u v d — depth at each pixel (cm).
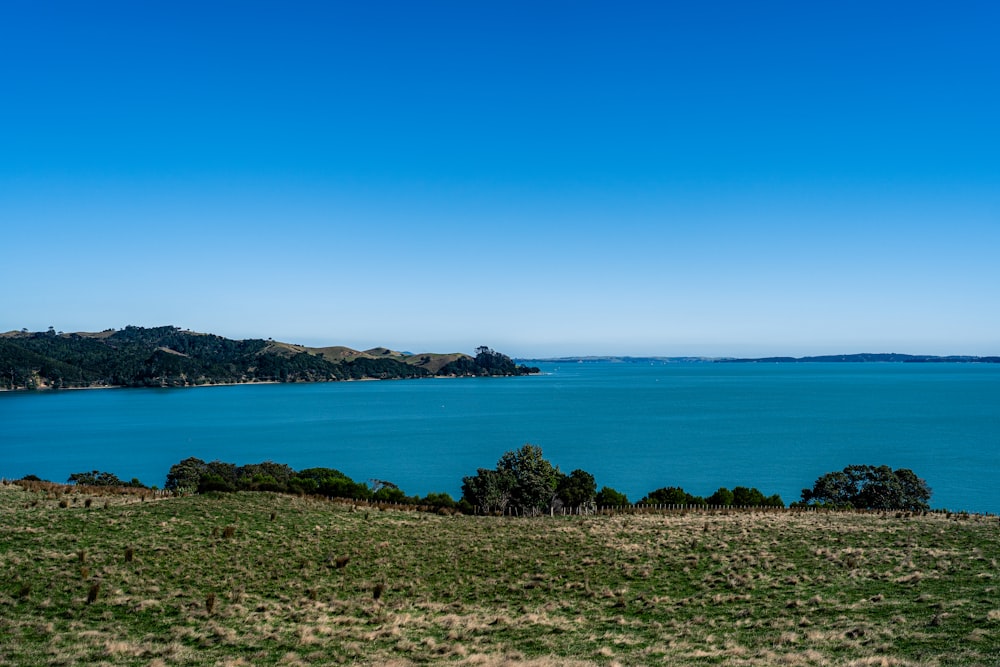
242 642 2466
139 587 3025
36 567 3144
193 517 4275
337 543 3984
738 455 13262
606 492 6881
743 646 2283
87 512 4250
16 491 4956
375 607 2955
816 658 2062
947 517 4875
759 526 4428
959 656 1967
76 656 2258
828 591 2911
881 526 4306
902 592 2803
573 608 2925
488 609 2956
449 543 4116
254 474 7062
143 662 2241
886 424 18125
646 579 3322
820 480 7162
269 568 3453
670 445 14788
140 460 13912
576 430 17975
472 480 6425
